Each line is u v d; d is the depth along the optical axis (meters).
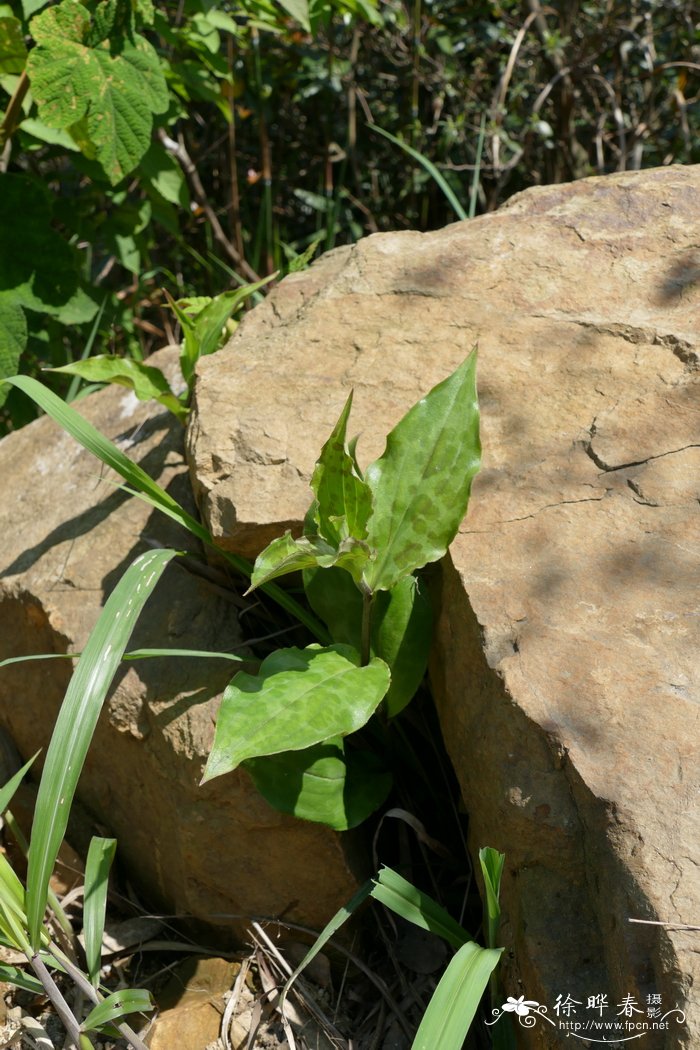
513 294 1.08
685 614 0.92
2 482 1.18
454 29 1.80
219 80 1.63
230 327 1.21
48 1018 1.00
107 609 0.96
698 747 0.88
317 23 1.47
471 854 0.96
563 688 0.90
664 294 1.06
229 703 0.92
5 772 1.12
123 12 1.21
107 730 1.04
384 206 1.90
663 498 0.96
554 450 1.00
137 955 1.04
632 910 0.85
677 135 1.80
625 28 1.68
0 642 1.11
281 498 1.00
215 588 1.06
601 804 0.87
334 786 0.98
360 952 1.01
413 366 1.05
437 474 0.96
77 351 1.59
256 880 1.01
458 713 0.95
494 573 0.95
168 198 1.39
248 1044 0.97
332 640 1.00
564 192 1.14
